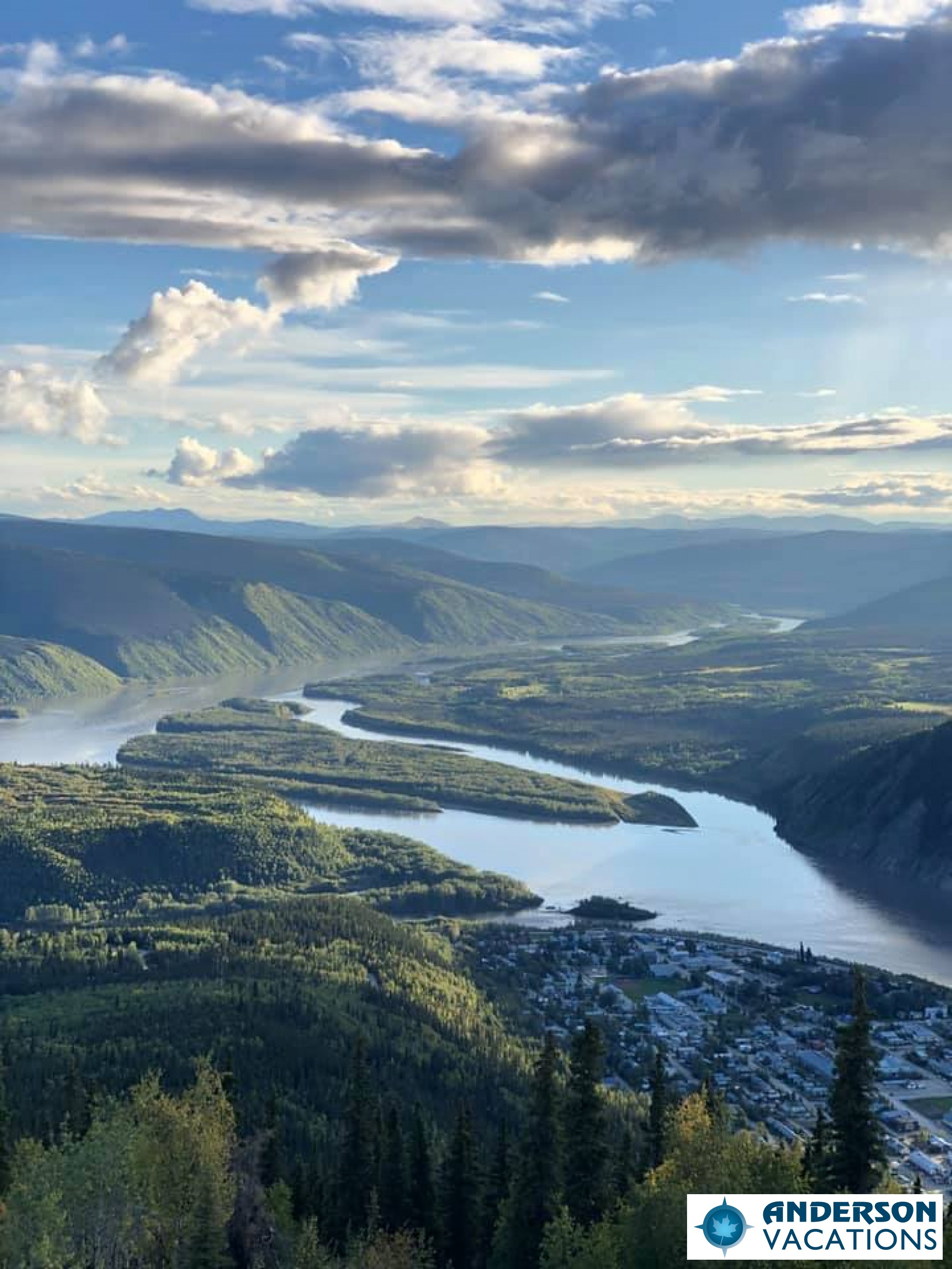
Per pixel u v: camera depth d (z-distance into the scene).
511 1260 161.38
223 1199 157.25
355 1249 167.50
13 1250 132.25
